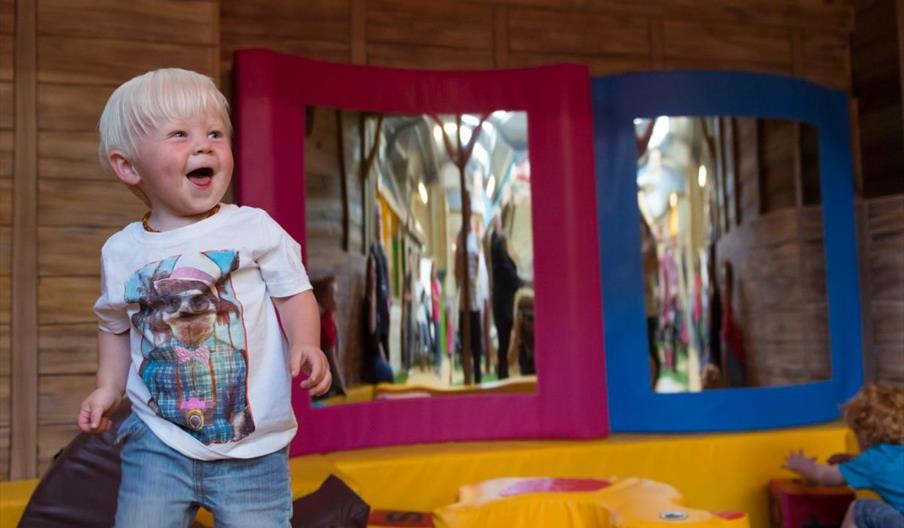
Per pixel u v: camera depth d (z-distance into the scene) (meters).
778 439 3.40
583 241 3.41
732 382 3.58
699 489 3.30
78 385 2.95
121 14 3.02
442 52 3.82
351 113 3.32
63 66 2.96
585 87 3.48
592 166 3.47
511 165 3.46
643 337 3.55
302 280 1.59
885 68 4.12
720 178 3.65
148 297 1.48
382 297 3.32
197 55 3.09
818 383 3.71
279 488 1.54
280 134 3.15
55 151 2.95
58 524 2.21
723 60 4.18
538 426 3.39
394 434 3.29
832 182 3.86
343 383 3.23
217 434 1.48
